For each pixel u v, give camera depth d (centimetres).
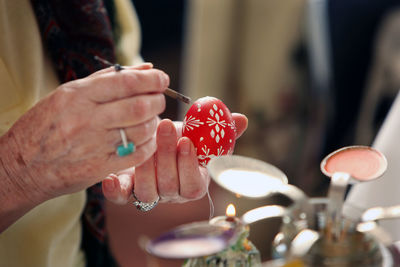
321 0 158
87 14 89
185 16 206
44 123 75
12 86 84
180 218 187
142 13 280
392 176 86
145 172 81
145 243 68
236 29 157
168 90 78
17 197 79
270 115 162
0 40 84
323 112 164
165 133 79
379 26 170
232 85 164
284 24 152
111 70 76
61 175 77
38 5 88
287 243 68
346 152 75
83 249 93
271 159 168
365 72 175
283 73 157
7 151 77
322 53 160
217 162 72
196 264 73
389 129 88
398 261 68
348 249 67
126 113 73
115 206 200
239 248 73
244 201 170
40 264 86
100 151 75
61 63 89
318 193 166
